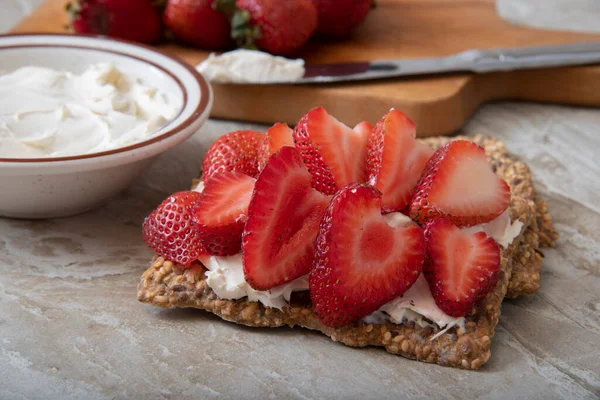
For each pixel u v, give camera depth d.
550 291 0.38
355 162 0.36
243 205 0.35
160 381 0.33
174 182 0.44
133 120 0.41
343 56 0.52
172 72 0.44
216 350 0.34
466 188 0.35
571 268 0.39
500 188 0.36
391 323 0.35
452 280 0.34
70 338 0.35
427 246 0.34
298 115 0.49
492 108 0.52
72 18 0.51
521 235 0.38
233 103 0.49
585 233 0.41
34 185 0.39
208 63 0.48
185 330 0.35
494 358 0.35
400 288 0.34
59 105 0.41
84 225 0.41
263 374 0.34
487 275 0.34
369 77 0.48
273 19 0.49
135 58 0.46
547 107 0.52
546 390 0.33
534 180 0.45
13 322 0.35
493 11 0.59
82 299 0.37
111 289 0.37
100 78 0.43
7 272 0.38
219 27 0.51
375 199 0.33
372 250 0.33
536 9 0.56
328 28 0.53
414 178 0.36
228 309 0.35
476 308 0.35
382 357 0.34
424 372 0.34
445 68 0.49
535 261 0.38
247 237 0.34
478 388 0.33
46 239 0.40
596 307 0.37
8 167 0.37
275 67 0.48
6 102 0.41
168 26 0.52
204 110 0.41
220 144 0.38
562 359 0.35
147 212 0.42
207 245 0.35
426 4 0.60
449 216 0.35
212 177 0.35
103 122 0.41
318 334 0.35
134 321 0.36
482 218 0.36
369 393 0.33
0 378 0.33
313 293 0.34
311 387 0.33
